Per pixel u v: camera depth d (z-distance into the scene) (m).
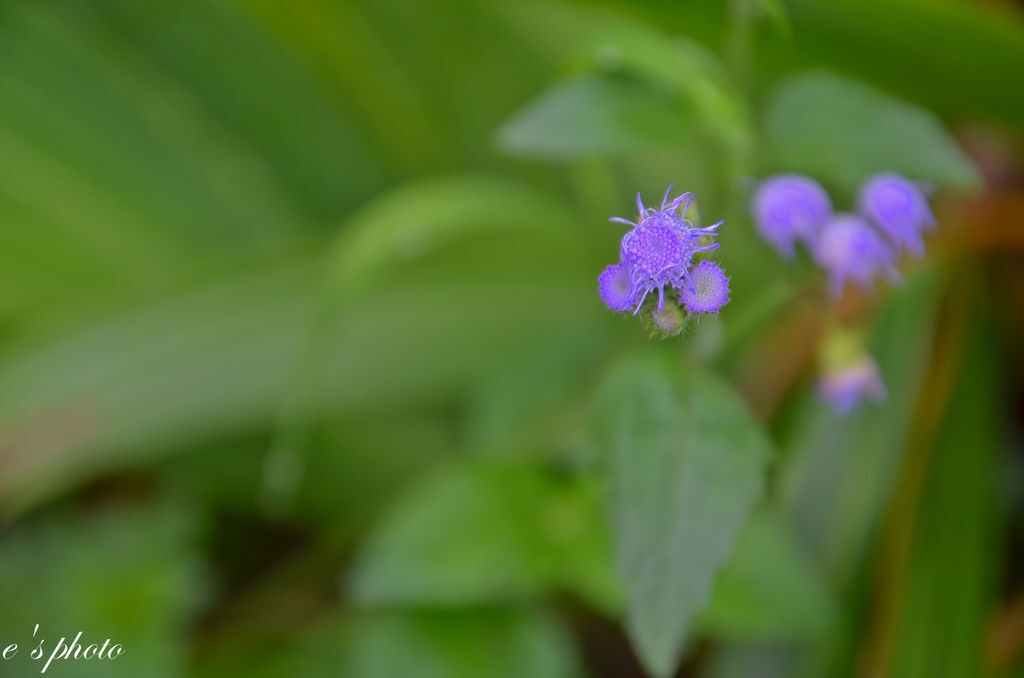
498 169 0.51
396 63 0.49
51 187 0.49
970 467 0.39
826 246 0.34
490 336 0.47
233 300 0.47
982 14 0.37
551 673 0.38
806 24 0.38
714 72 0.35
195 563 0.42
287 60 0.51
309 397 0.45
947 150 0.35
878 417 0.39
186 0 0.50
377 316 0.47
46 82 0.50
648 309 0.31
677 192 0.45
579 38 0.48
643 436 0.33
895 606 0.38
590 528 0.38
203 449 0.48
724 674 0.39
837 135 0.35
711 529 0.32
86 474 0.46
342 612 0.45
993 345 0.41
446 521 0.38
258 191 0.52
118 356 0.46
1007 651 0.39
